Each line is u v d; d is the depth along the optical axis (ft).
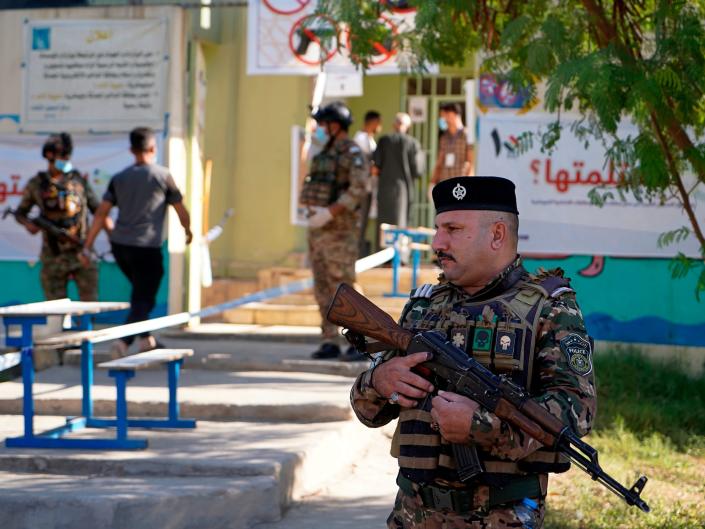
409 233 35.24
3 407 23.61
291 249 40.27
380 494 19.24
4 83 35.04
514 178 31.01
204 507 16.98
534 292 9.23
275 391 24.36
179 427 21.54
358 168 26.68
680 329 29.99
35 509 16.58
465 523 9.14
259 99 40.65
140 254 27.78
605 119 16.78
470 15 19.71
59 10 34.63
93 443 19.40
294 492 18.65
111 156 34.27
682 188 18.79
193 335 33.50
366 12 20.80
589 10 18.57
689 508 18.44
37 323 19.72
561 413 8.59
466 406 8.68
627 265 30.42
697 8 17.65
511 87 21.29
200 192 35.78
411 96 45.88
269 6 32.22
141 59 34.09
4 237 34.88
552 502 18.94
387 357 9.95
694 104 17.43
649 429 25.17
